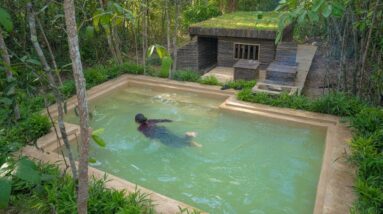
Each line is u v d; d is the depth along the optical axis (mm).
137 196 3568
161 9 10219
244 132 5633
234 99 6461
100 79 7582
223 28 8336
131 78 7957
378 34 5383
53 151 4719
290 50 7758
